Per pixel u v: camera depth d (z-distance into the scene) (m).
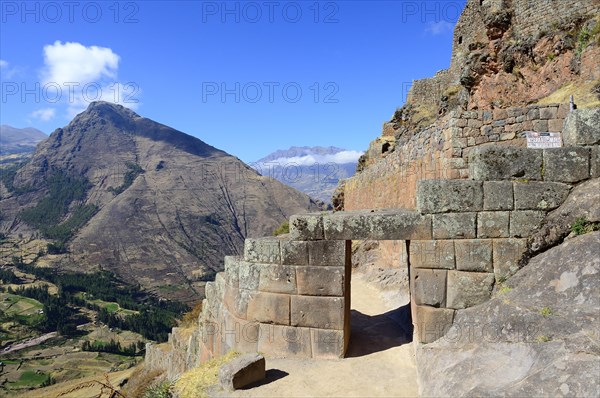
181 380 8.85
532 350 5.57
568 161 7.57
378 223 8.20
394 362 8.52
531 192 7.59
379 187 22.95
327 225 8.59
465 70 28.22
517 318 6.16
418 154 16.05
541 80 24.08
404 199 17.64
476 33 31.88
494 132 12.61
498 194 7.65
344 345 8.70
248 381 7.85
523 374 5.31
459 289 7.65
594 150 7.54
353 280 19.27
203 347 12.68
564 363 4.95
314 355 8.69
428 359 7.07
